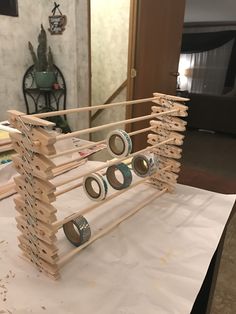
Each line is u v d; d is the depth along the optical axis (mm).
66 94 2414
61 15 2203
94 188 838
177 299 550
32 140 534
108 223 797
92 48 2863
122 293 563
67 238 718
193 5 5812
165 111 919
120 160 768
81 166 1083
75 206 862
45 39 2258
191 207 900
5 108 2252
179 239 738
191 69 6555
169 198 957
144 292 565
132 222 812
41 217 583
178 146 973
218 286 1560
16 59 2225
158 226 795
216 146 4090
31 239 615
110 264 645
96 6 2713
